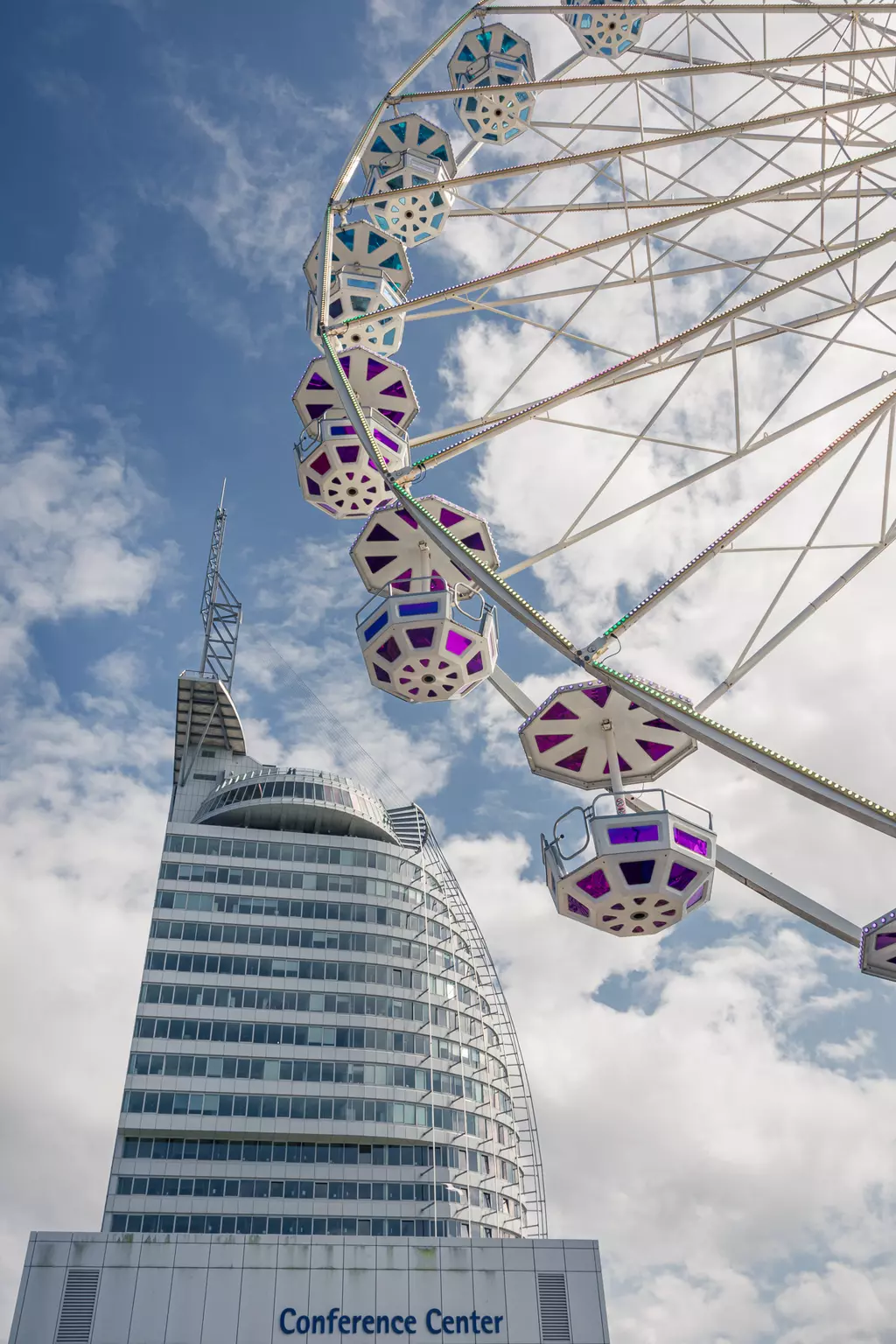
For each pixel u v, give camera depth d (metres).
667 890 25.22
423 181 37.19
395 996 100.75
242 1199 87.88
